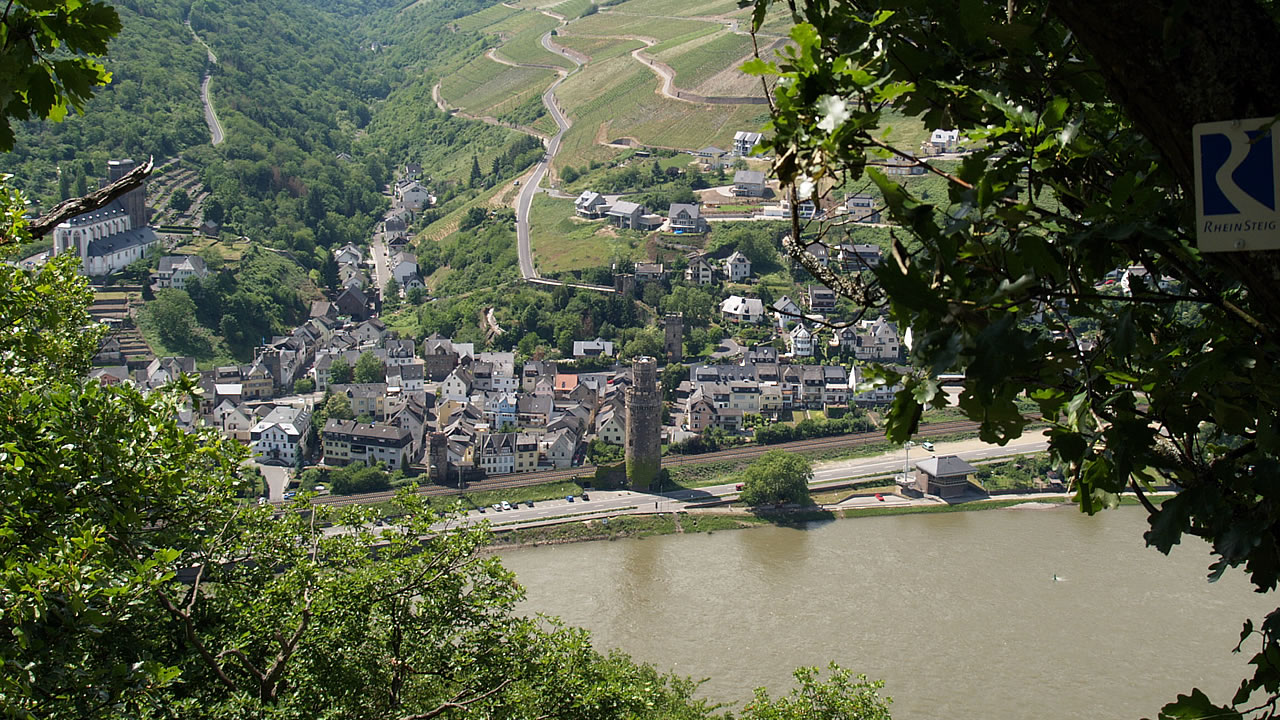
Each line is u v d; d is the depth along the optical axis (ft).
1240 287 32.53
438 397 515.09
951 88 30.78
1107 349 32.78
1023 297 29.04
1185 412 30.12
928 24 32.01
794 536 352.90
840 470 419.33
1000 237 31.76
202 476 99.19
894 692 224.33
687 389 505.66
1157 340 35.22
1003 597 277.23
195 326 559.79
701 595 291.79
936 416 465.88
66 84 33.96
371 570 114.42
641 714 134.21
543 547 354.13
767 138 29.86
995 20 33.24
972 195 29.60
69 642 69.10
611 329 563.89
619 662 166.40
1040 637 249.96
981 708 216.33
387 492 408.87
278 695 102.17
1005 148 30.63
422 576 117.29
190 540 102.78
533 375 525.34
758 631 261.44
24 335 97.25
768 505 382.63
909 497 388.37
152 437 85.30
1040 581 288.10
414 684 122.11
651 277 602.85
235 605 109.19
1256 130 24.40
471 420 471.21
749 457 436.35
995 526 348.79
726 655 248.11
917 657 241.35
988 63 32.14
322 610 107.55
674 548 345.51
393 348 549.95
